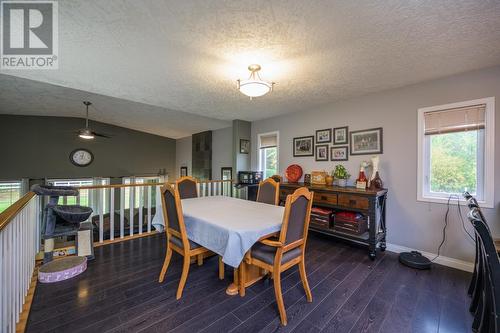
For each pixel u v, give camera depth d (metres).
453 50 1.98
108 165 6.93
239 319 1.62
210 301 1.83
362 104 3.23
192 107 3.94
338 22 1.60
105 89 3.05
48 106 4.97
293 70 2.39
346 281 2.17
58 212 2.17
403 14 1.50
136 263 2.50
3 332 1.18
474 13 1.48
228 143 5.94
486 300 1.38
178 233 1.97
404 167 2.84
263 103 3.65
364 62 2.21
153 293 1.93
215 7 1.45
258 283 2.11
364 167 3.14
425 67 2.32
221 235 1.74
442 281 2.17
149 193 3.61
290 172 4.06
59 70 2.44
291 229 1.70
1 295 1.13
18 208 1.40
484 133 2.33
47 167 5.99
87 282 2.09
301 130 4.07
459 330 1.54
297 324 1.58
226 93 3.18
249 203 2.67
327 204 3.08
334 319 1.63
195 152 7.12
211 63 2.25
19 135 5.65
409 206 2.80
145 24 1.64
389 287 2.06
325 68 2.34
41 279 2.05
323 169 3.71
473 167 2.42
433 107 2.62
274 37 1.79
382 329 1.54
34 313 1.65
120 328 1.52
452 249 2.50
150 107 4.83
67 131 6.23
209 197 3.11
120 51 2.03
